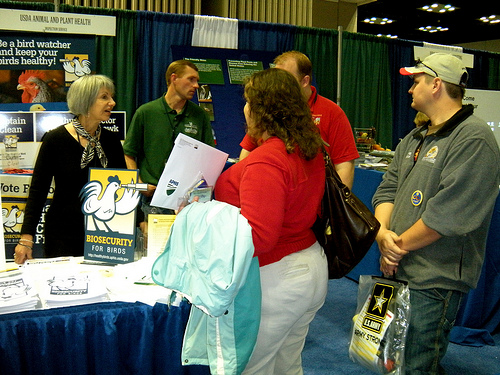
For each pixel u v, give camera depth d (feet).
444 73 5.32
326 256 4.90
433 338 5.32
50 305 4.30
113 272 4.99
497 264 8.59
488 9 21.54
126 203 5.26
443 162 5.18
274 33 14.74
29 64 10.77
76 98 6.03
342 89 16.19
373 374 7.41
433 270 5.26
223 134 13.20
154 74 13.33
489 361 7.95
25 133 9.36
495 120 12.21
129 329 4.40
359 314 5.68
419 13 22.59
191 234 3.92
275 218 3.73
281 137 3.99
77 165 6.13
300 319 4.59
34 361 4.13
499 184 5.33
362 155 12.38
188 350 4.25
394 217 5.69
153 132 9.62
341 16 22.62
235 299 3.88
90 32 10.89
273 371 4.73
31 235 6.02
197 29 13.56
